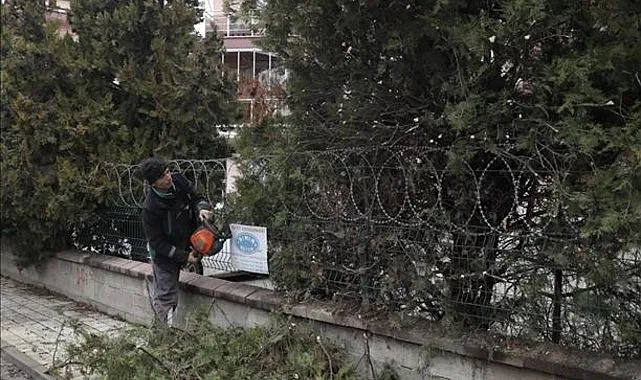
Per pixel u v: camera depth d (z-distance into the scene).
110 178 8.19
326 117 4.84
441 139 4.23
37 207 8.43
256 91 9.01
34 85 8.44
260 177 5.43
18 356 6.25
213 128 8.68
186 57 8.42
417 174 4.25
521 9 3.34
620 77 3.35
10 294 9.24
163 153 8.23
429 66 4.02
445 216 4.07
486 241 4.01
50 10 8.78
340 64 4.50
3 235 10.16
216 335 5.06
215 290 5.87
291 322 4.98
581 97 3.35
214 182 6.29
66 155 8.36
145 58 8.52
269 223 5.46
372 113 4.45
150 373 4.63
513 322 3.90
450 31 3.64
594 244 3.42
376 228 4.54
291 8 4.23
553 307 3.75
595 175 3.29
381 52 4.24
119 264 7.61
